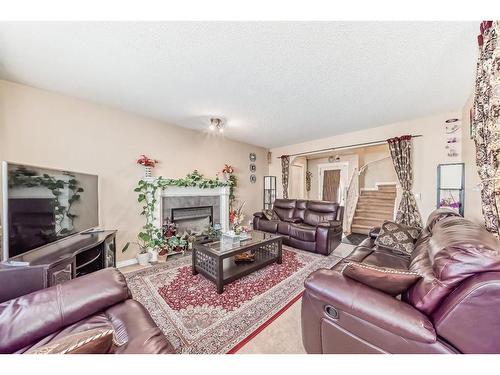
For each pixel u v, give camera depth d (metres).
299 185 6.72
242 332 1.54
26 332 0.90
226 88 2.33
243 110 2.98
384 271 1.01
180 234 3.58
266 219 4.38
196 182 3.71
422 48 1.65
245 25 1.42
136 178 3.14
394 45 1.62
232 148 4.77
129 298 1.22
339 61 1.83
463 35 1.50
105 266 2.23
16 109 2.17
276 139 4.77
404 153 3.44
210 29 1.46
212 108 2.91
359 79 2.13
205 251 2.33
